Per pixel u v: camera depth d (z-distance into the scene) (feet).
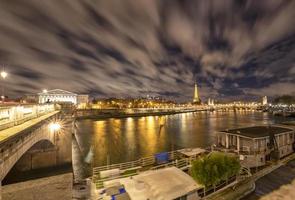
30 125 61.62
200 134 260.83
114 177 76.74
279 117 583.17
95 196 61.11
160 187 53.57
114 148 180.04
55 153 107.34
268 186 75.87
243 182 76.13
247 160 92.38
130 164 109.09
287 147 113.50
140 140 219.20
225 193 67.31
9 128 54.80
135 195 49.96
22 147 57.26
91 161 137.39
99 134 262.67
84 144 197.77
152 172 63.52
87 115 550.77
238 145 101.40
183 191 52.75
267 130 114.83
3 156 42.96
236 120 486.79
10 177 95.35
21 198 34.24
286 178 82.69
